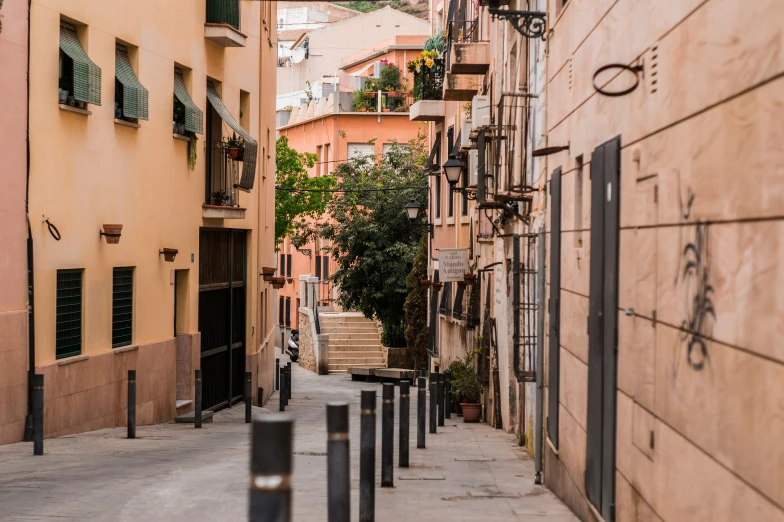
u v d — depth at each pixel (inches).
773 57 165.9
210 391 935.7
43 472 450.9
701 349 205.6
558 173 428.8
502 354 765.3
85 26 660.1
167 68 798.5
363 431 324.2
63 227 624.4
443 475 477.1
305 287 2249.0
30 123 583.8
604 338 309.1
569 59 403.2
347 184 1798.7
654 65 251.1
